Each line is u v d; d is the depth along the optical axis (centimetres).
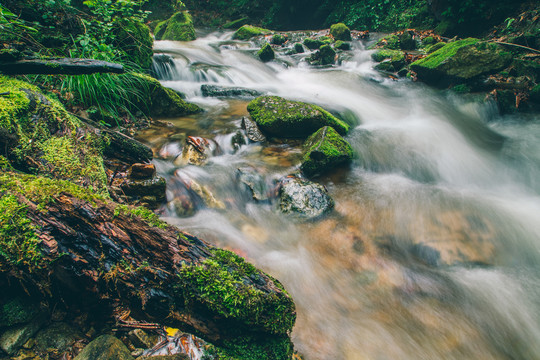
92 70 321
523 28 935
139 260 191
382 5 1466
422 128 673
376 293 319
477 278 339
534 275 345
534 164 562
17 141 259
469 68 809
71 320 217
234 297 184
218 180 446
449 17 1159
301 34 1473
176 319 192
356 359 253
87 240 191
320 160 480
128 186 368
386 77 969
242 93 783
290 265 339
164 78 789
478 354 265
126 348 206
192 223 375
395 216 426
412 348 266
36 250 179
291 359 220
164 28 1500
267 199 440
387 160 559
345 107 746
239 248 349
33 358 193
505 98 755
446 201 462
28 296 203
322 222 411
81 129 333
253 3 1848
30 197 190
